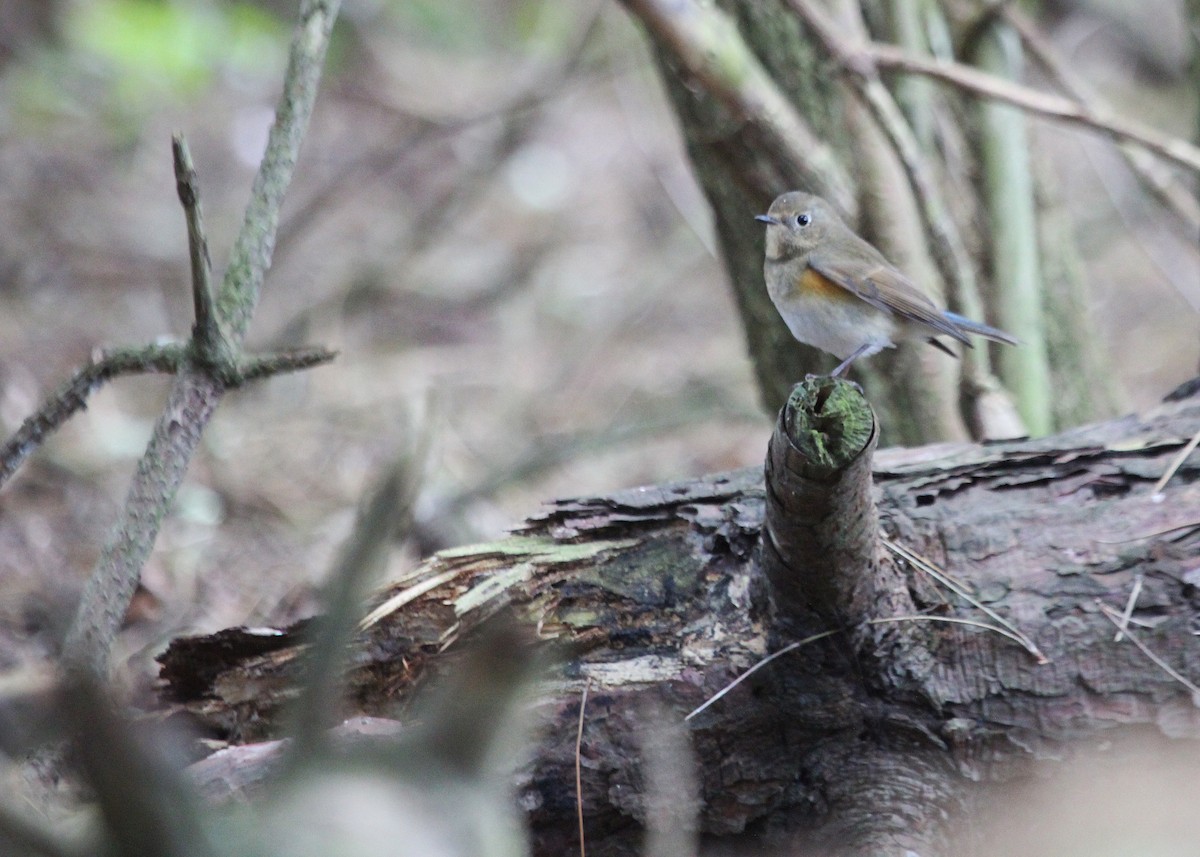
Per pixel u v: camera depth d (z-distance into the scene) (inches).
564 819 222.8
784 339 379.2
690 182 767.7
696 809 225.3
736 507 241.6
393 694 240.2
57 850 90.1
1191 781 221.3
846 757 225.6
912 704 225.3
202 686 255.4
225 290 241.0
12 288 620.7
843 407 199.2
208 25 755.4
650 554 242.8
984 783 225.0
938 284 364.2
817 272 328.5
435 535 422.9
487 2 1023.6
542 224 773.9
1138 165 418.9
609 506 247.6
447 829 90.8
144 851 82.7
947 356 357.7
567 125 877.2
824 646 227.0
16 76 786.8
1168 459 243.3
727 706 225.6
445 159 804.6
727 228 381.7
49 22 807.1
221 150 777.6
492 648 97.6
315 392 579.2
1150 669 221.6
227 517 466.9
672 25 310.0
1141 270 736.3
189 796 86.4
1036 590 227.6
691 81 325.7
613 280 724.0
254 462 510.6
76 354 567.8
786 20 363.6
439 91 879.7
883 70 340.5
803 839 225.3
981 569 230.7
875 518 215.9
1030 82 678.5
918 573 230.4
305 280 682.8
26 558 414.3
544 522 250.2
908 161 330.0
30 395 522.3
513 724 105.4
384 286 641.6
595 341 659.4
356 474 499.8
